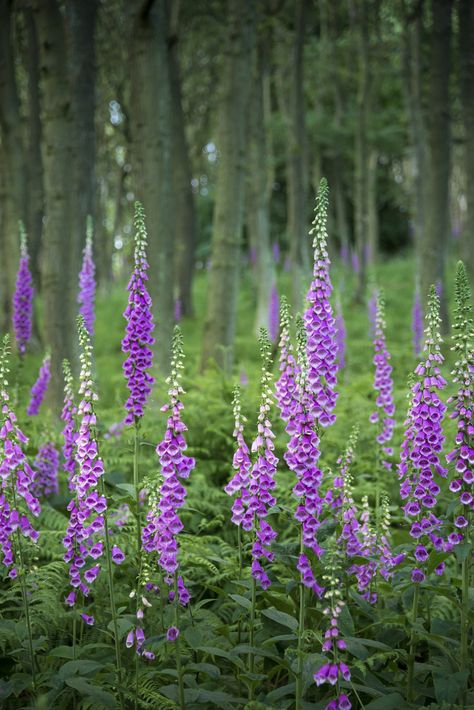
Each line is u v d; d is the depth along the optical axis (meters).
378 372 6.24
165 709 3.78
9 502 4.06
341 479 4.37
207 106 30.86
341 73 30.42
